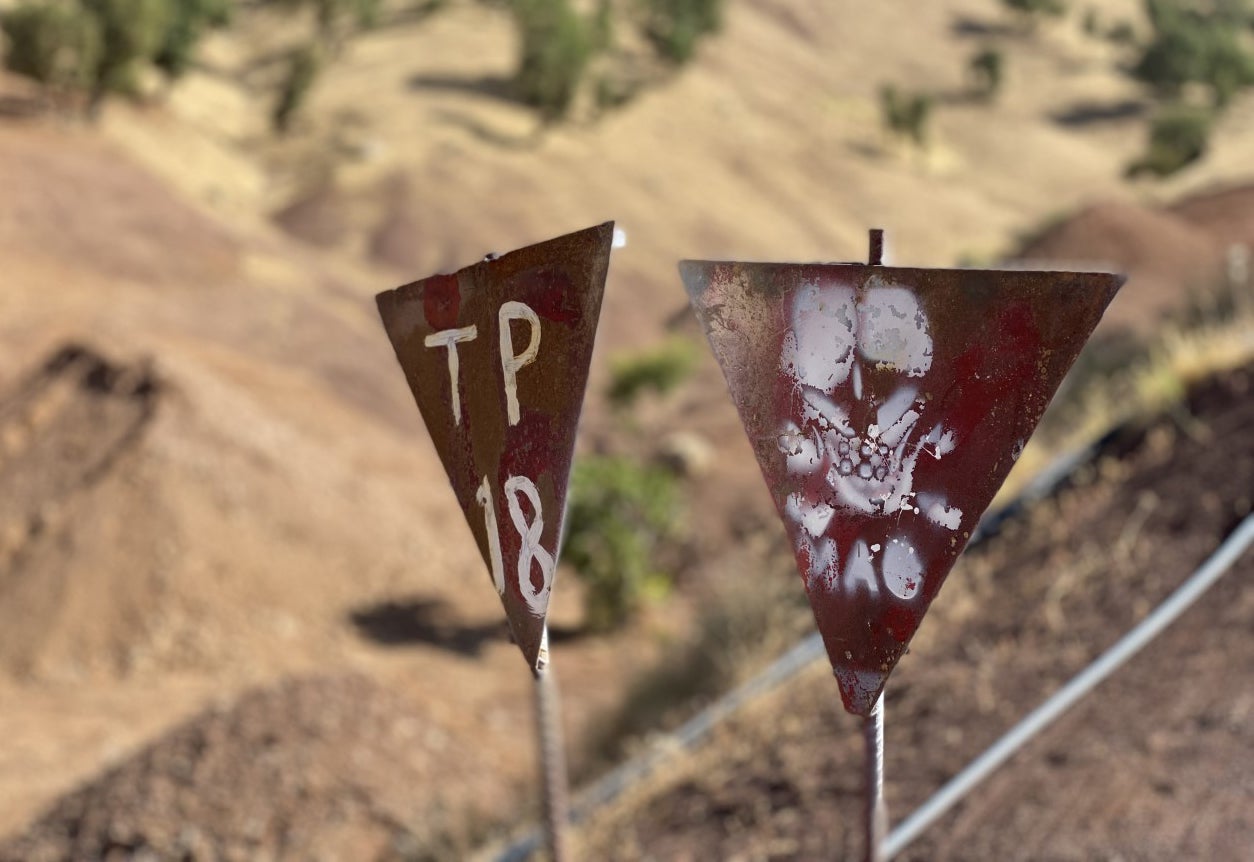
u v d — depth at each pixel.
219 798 8.40
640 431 29.06
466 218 61.69
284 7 94.56
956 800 4.89
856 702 1.95
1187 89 111.56
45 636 16.12
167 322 31.02
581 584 19.02
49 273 32.34
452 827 8.22
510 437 2.03
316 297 37.16
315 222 59.38
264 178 66.44
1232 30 123.69
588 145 74.31
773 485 1.95
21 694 15.17
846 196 79.19
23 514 18.12
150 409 19.83
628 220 65.75
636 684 9.05
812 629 8.16
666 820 5.96
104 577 17.02
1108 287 1.64
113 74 54.41
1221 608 5.66
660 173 73.25
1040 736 5.19
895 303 1.79
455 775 9.42
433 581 19.38
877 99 101.19
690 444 24.83
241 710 9.38
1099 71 113.44
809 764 5.81
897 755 5.53
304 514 19.45
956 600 7.25
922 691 6.12
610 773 7.66
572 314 1.86
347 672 10.34
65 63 51.47
